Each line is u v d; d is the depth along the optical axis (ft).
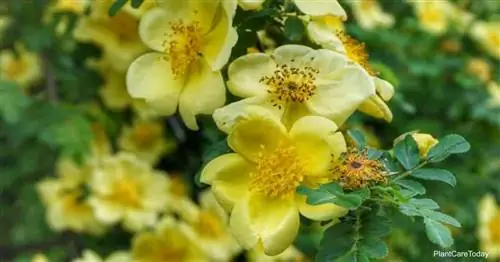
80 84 2.47
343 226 1.49
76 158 2.37
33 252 2.78
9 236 2.79
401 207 1.47
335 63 1.58
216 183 1.54
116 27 2.23
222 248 2.43
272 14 1.67
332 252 1.47
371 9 2.46
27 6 2.36
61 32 2.42
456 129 2.80
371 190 1.48
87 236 2.60
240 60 1.59
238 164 1.55
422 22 2.76
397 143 1.56
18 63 2.62
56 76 2.45
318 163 1.52
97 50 2.38
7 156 2.60
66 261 2.78
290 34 1.66
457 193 2.70
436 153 1.55
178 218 2.61
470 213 2.68
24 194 2.66
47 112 2.36
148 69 1.69
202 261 2.43
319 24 1.65
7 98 2.32
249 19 1.68
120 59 2.24
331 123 1.52
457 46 2.81
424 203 1.48
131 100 2.48
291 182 1.52
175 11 1.69
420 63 2.64
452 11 2.90
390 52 2.54
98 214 2.42
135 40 2.25
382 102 1.61
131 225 2.43
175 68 1.66
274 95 1.57
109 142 2.63
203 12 1.66
